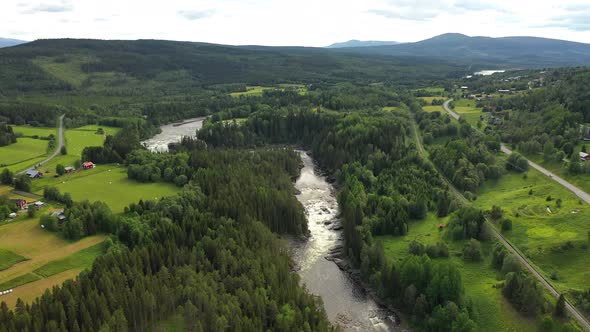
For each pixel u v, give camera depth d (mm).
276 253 141500
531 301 107812
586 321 103062
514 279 113125
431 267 122312
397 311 126188
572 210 150250
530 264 127688
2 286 112562
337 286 140875
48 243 135875
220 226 140625
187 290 108062
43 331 90250
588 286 114375
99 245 136250
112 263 114375
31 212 152875
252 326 100562
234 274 121312
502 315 110812
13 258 125625
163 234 133125
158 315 104938
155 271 120188
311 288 139625
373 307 129875
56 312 94375
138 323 101562
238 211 153875
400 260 142125
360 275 144000
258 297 109562
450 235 148875
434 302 118188
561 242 130750
